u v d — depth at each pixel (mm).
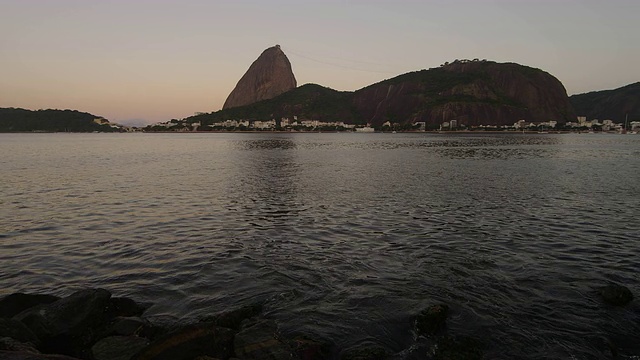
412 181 36156
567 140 157375
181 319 10180
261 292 11859
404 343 9156
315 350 8648
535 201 26125
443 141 145625
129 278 12977
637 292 11789
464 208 23891
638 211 22922
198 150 90938
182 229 19188
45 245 16531
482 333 9523
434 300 11219
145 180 37344
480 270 13578
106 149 93375
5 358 6715
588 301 11180
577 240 17109
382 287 12180
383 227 19469
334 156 70250
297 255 15289
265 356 8156
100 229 19156
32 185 33812
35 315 9602
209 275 13242
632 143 129375
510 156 68688
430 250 15797
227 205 25125
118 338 9086
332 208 24094
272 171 45375
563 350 8859
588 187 32219
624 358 8664
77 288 12195
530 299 11320
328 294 11711
